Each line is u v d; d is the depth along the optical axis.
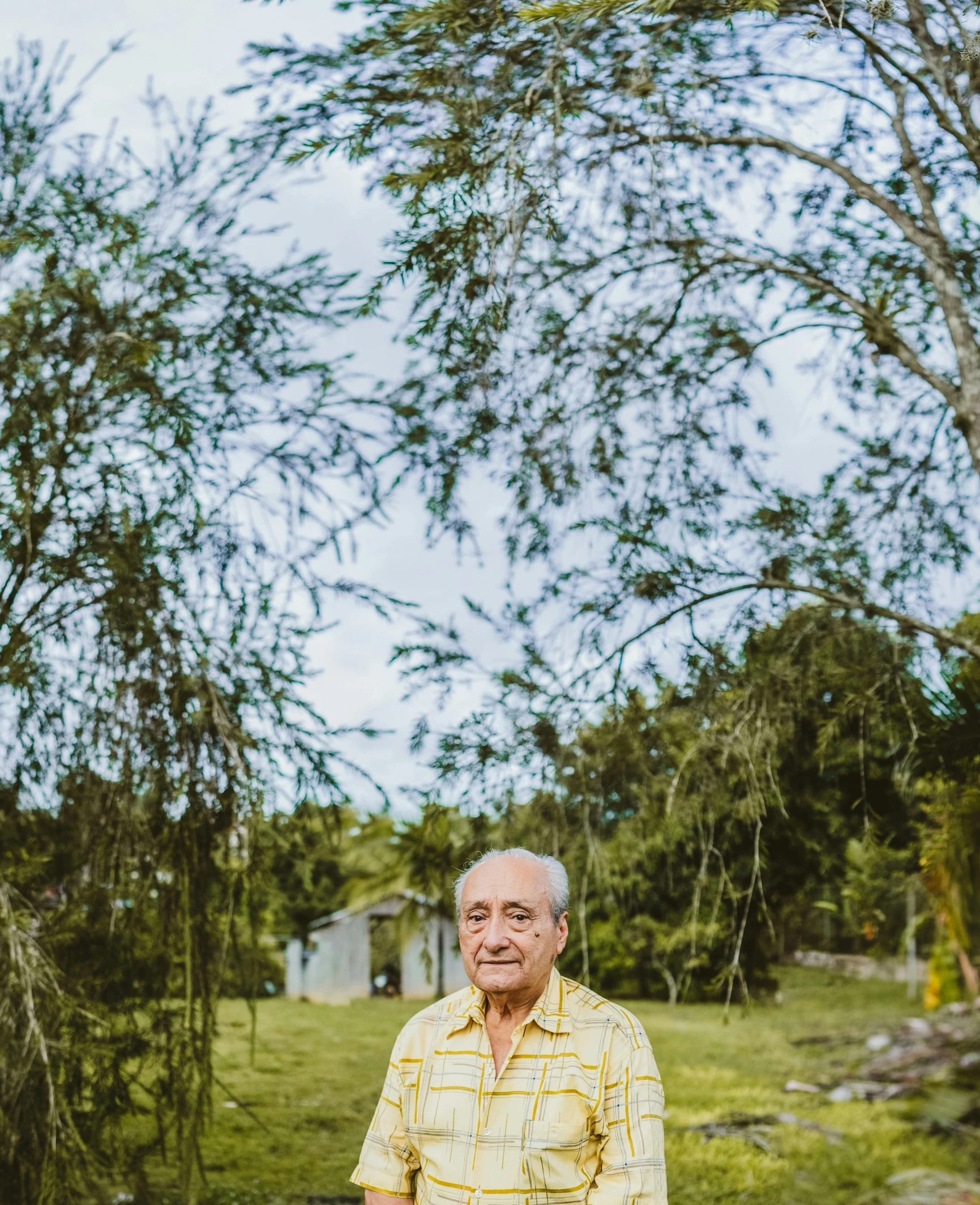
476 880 2.17
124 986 5.05
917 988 16.03
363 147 3.80
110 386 4.70
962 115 3.63
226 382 5.00
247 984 5.40
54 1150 4.08
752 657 4.54
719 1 3.61
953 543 4.96
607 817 4.64
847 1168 8.41
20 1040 4.23
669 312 4.80
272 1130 9.34
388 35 3.73
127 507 4.70
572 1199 2.04
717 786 4.45
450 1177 2.08
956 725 4.25
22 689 4.80
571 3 3.19
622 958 14.57
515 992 2.12
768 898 5.06
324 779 4.78
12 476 4.43
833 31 3.56
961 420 4.09
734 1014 15.52
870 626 4.48
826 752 4.59
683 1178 8.25
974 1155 8.68
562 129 3.48
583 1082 2.08
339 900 14.82
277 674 4.82
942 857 5.25
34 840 5.02
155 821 4.84
